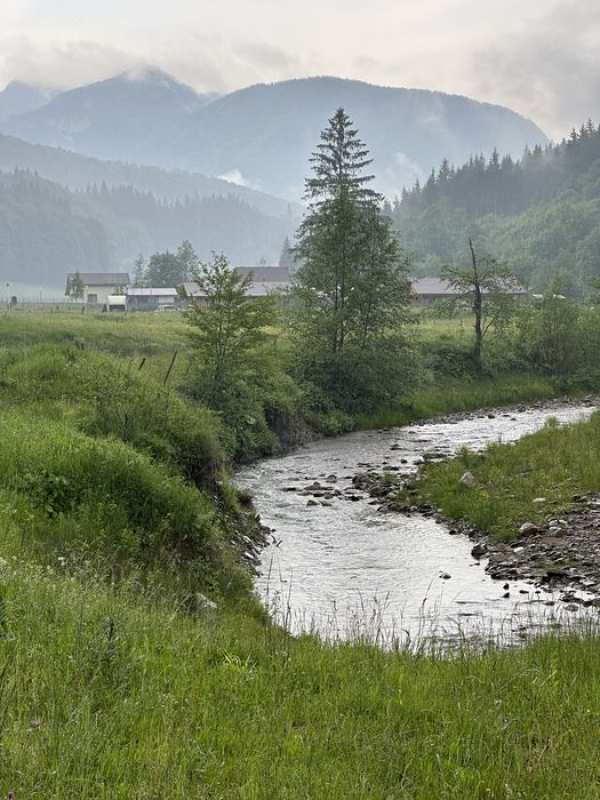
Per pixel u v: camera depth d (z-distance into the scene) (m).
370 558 19.33
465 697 8.92
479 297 66.69
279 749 7.20
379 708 8.58
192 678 8.63
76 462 16.12
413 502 25.09
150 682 8.07
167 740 6.80
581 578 17.00
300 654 10.40
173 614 10.66
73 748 6.32
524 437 34.88
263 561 18.98
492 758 7.10
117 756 6.43
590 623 13.13
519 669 9.91
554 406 57.62
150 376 30.91
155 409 22.42
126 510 15.64
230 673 9.03
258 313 34.50
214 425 27.14
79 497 15.44
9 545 12.05
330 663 10.04
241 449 33.97
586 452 29.06
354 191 55.44
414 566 18.61
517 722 8.14
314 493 27.20
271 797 6.15
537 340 68.06
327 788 6.34
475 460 30.39
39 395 25.17
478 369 64.19
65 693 7.34
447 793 6.49
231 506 21.69
